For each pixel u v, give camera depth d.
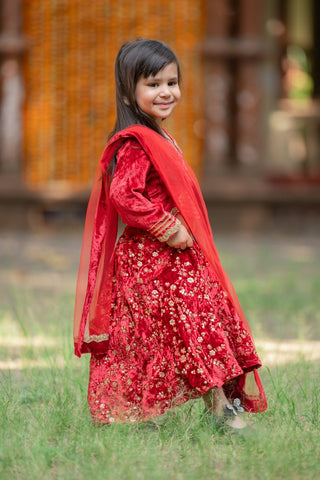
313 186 16.39
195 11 15.24
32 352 5.41
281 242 14.56
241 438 3.74
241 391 4.03
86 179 15.77
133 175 3.83
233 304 4.03
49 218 15.94
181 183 3.91
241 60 15.47
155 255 3.93
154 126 4.02
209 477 3.29
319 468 3.38
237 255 12.40
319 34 20.00
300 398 4.37
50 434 3.78
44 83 15.60
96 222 4.09
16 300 7.98
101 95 15.58
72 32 15.44
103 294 4.00
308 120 19.16
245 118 15.56
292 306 7.85
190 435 3.79
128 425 3.86
